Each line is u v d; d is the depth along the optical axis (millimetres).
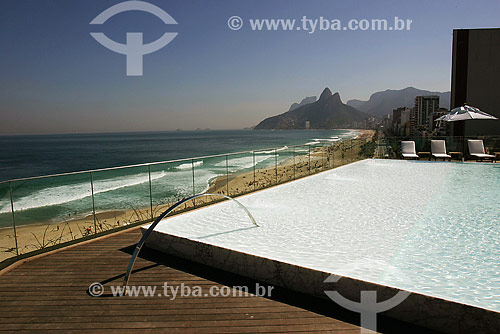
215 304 2279
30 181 4184
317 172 9469
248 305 2268
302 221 4402
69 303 2303
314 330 1953
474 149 10758
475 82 14898
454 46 15188
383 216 4645
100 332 1931
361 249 3295
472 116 10062
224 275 2820
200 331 1929
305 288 2473
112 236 3930
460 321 1941
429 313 2027
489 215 4590
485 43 14617
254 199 5934
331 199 5844
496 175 8219
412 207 5137
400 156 11953
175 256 3309
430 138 11578
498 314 1836
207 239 3502
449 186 6855
